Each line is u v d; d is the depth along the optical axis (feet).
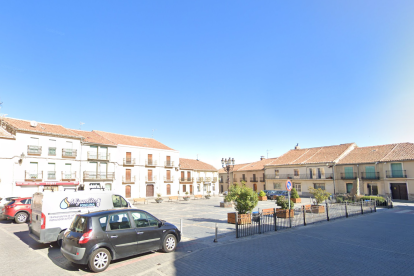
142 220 26.73
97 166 114.93
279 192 123.65
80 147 109.60
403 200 100.42
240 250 28.50
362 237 34.88
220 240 33.24
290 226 41.63
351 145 135.95
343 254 27.02
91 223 23.08
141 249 25.53
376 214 59.41
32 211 32.60
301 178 138.72
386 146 121.80
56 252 29.19
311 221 47.11
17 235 38.45
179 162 162.81
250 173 180.24
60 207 30.83
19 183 88.17
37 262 25.75
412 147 109.40
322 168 130.11
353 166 119.44
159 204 96.48
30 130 94.58
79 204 32.35
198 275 21.50
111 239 23.53
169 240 28.02
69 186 100.07
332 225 44.29
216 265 23.77
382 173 109.40
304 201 100.01
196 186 164.76
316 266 23.47
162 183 142.00
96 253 22.54
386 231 39.09
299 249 28.86
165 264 24.17
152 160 138.31
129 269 23.07
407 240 33.22
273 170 154.81
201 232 38.86
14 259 26.73
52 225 29.86
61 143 103.71
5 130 93.76
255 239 33.71
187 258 25.81
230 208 77.36
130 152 129.49
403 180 102.83
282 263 24.26
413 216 55.98
